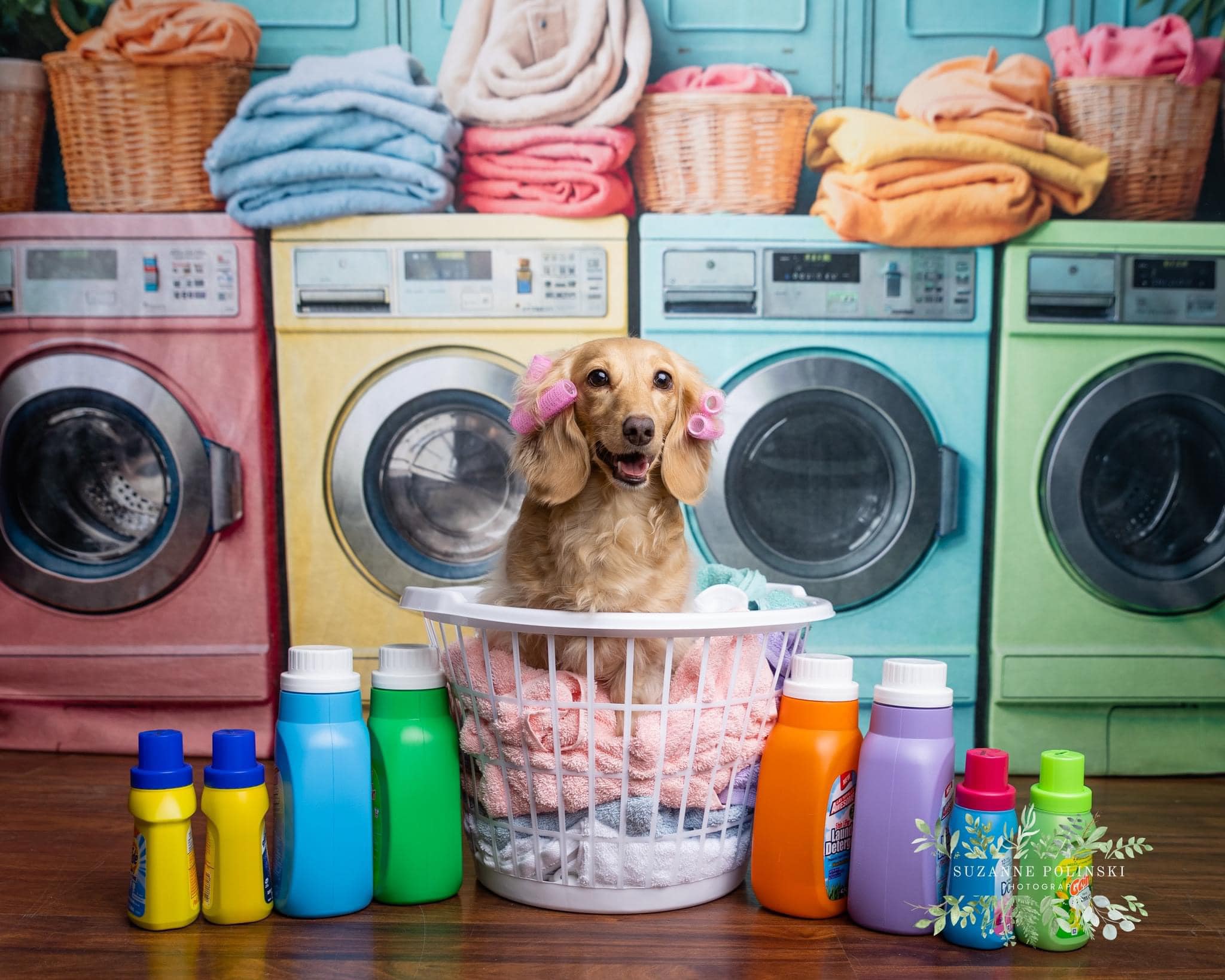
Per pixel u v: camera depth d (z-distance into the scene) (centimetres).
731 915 139
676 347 238
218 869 132
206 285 237
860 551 241
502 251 237
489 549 244
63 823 185
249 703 242
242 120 235
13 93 236
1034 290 236
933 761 130
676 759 135
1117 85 237
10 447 239
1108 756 241
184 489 238
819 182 241
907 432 238
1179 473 243
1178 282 237
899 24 239
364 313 238
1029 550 240
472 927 133
